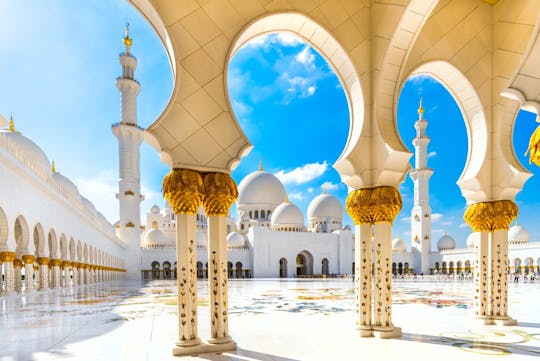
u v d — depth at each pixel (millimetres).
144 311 9734
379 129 6297
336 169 6793
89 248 26875
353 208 6469
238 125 5488
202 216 50938
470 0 7410
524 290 18000
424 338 5766
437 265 49625
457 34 7305
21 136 22281
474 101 7695
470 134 8062
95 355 4809
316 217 57750
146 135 5074
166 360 4551
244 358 4621
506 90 4230
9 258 13875
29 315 9031
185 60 5230
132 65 37750
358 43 6453
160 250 46250
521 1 7121
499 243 7488
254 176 59156
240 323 7395
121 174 39250
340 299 13172
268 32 6387
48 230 18266
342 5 6371
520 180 7406
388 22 6270
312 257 50719
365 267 6270
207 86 5348
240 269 49625
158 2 5105
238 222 56594
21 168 14633
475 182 7684
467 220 7961
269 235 48938
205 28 5379
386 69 6418
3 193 13430
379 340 5633
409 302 11734
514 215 7473
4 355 4824
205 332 6570
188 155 5176
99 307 10789
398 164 6270
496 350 4938
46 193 17969
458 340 5605
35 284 17547
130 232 40000
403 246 55375
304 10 6027
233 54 6102
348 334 6129
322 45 6645
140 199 40906
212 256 5219
